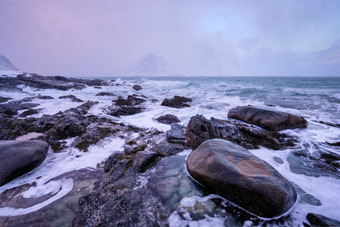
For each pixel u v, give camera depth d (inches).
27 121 321.1
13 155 164.4
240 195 121.8
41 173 173.6
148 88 1148.5
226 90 861.2
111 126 300.8
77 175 169.8
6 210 124.3
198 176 149.2
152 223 111.3
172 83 1492.4
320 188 147.4
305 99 564.7
